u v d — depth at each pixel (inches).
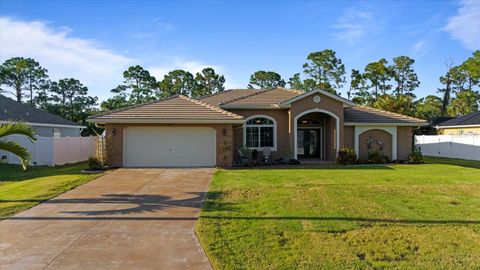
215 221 326.3
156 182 554.6
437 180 573.0
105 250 256.2
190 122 752.3
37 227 314.2
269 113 898.1
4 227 314.5
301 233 290.7
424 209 371.9
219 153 776.9
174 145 778.8
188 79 2422.5
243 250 252.7
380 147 943.0
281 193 454.0
